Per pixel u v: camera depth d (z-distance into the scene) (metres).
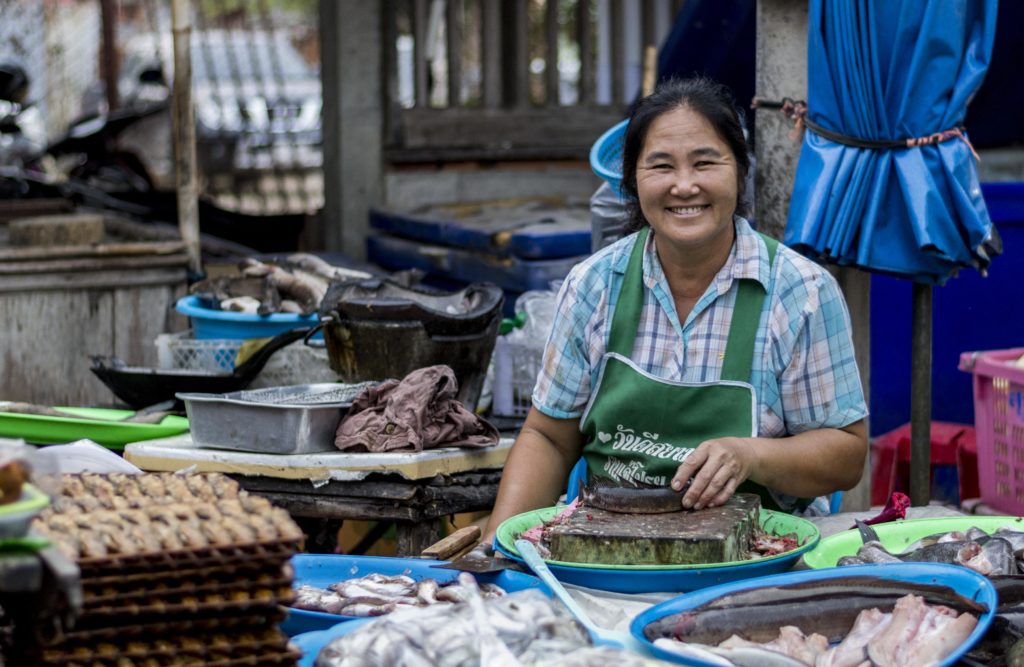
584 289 2.53
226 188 9.34
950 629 1.69
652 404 2.42
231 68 11.05
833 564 2.12
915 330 3.20
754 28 3.99
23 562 1.35
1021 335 4.32
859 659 1.67
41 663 1.51
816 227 3.00
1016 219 4.25
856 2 2.93
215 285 3.91
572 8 7.55
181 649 1.54
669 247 2.43
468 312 3.15
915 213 2.91
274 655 1.57
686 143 2.33
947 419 4.40
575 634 1.71
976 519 2.28
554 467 2.61
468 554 2.16
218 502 1.69
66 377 4.54
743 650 1.66
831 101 3.02
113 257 4.55
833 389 2.46
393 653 1.59
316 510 2.74
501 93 6.56
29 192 7.29
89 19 13.52
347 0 6.20
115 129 8.07
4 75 8.36
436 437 2.79
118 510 1.65
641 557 1.98
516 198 6.48
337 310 3.11
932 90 2.93
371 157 6.30
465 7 7.23
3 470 1.38
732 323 2.45
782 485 2.38
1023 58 4.16
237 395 2.88
